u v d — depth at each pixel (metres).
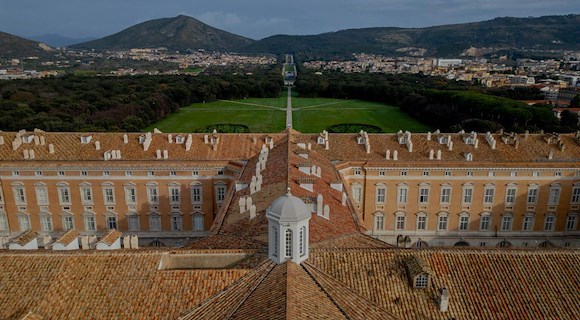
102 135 95.56
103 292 39.28
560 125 158.75
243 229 51.84
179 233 93.50
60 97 195.00
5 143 92.44
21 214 91.12
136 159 90.50
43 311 37.78
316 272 39.22
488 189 90.50
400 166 89.06
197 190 91.31
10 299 38.59
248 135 97.81
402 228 93.12
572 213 91.50
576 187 90.06
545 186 90.06
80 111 181.75
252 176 69.06
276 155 80.00
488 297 40.53
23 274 40.53
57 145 92.38
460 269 42.91
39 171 89.06
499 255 44.22
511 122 155.75
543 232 92.56
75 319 37.41
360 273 42.00
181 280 40.16
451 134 97.31
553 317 39.03
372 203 91.62
